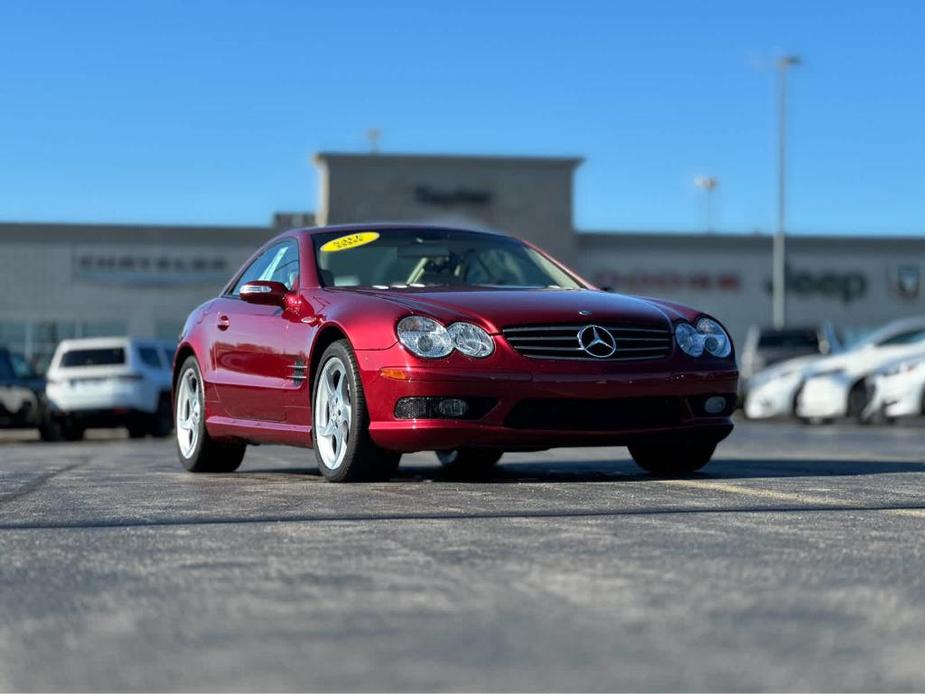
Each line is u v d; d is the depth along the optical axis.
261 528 5.04
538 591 3.58
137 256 47.81
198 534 4.90
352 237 8.23
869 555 4.21
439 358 6.76
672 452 7.71
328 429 7.25
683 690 2.50
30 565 4.22
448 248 8.27
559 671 2.67
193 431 8.73
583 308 7.06
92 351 20.95
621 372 6.93
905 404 18.36
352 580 3.80
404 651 2.86
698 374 7.10
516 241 8.60
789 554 4.23
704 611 3.29
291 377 7.57
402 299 7.14
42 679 2.67
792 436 14.97
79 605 3.50
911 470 7.89
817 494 6.20
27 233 47.22
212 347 8.48
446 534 4.77
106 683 2.62
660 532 4.78
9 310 47.19
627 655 2.81
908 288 50.41
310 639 3.00
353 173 49.56
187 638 3.04
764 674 2.63
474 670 2.68
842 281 50.28
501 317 6.89
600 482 7.01
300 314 7.62
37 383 20.78
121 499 6.35
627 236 50.16
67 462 10.48
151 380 21.08
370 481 7.16
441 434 6.74
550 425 6.84
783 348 29.44
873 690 2.50
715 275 50.28
